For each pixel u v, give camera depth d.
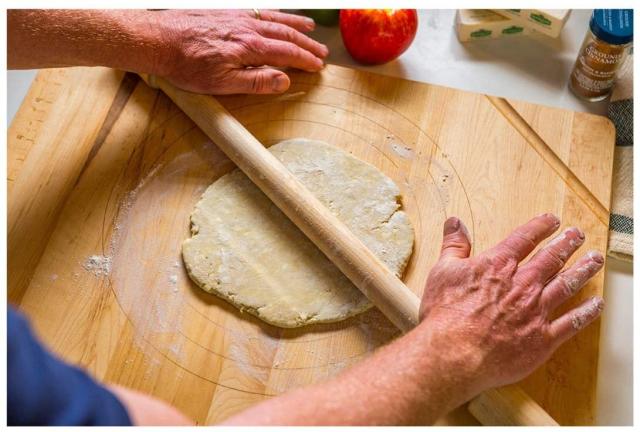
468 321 0.90
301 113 1.22
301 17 1.28
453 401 0.87
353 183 1.13
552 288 0.95
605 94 1.26
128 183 1.17
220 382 1.02
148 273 1.09
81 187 1.16
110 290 1.08
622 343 1.05
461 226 1.01
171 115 1.23
